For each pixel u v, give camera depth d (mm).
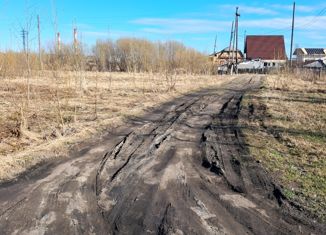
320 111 17109
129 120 13875
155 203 6176
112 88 25328
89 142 10227
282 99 22078
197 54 50156
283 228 5430
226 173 7863
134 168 8062
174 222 5473
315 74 41156
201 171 8016
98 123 12492
